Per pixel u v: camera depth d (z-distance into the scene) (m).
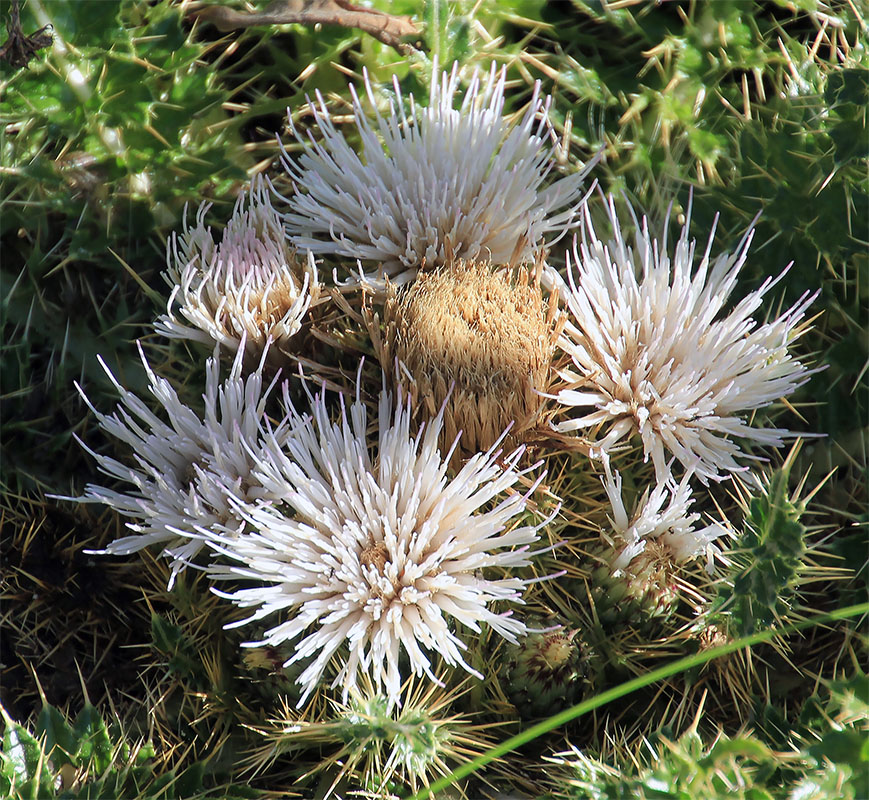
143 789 0.49
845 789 0.48
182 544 0.50
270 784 0.50
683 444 0.50
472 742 0.49
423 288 0.50
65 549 0.51
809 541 0.52
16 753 0.49
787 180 0.52
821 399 0.52
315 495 0.49
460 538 0.49
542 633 0.49
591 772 0.49
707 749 0.49
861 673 0.49
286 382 0.49
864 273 0.52
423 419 0.49
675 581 0.50
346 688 0.48
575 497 0.50
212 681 0.50
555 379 0.51
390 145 0.51
